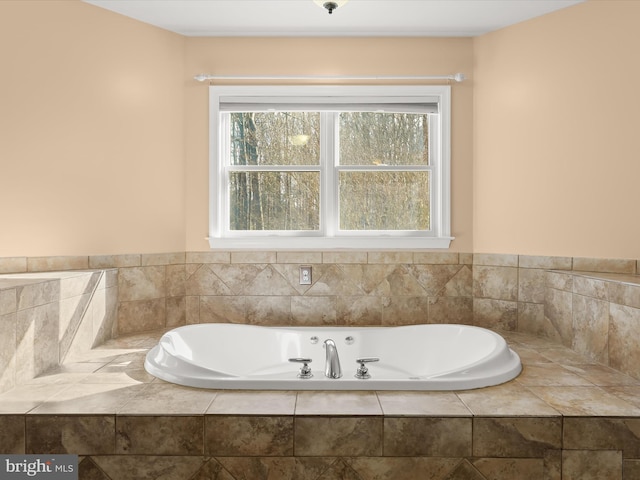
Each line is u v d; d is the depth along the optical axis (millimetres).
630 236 2502
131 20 2824
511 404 1641
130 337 2711
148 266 2885
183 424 1554
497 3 2648
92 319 2469
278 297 3021
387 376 2529
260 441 1555
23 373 1888
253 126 3086
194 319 3029
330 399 1688
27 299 1918
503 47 2926
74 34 2631
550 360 2254
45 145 2553
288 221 3092
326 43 3023
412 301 3016
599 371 2074
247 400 1679
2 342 1753
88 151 2688
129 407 1607
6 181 2445
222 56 3027
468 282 3021
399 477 1555
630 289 2014
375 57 3029
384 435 1547
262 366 2602
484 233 2998
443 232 3037
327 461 1559
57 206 2596
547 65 2768
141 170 2869
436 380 1796
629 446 1535
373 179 3084
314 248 3020
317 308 3016
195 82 3033
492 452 1543
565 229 2709
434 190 3072
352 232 3084
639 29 2463
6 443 1556
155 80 2916
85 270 2584
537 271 2797
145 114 2881
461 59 3031
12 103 2453
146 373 2020
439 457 1551
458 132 3031
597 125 2602
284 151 3088
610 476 1543
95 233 2717
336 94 3023
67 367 2111
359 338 2656
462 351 2436
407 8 2697
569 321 2498
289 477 1561
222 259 3025
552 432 1539
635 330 1980
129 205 2828
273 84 3023
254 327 2680
